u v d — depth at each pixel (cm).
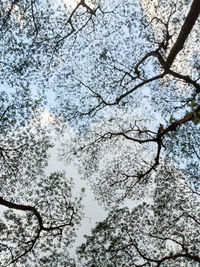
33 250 1441
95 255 1511
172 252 1441
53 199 1526
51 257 1471
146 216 1609
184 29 1408
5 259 1370
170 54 1541
